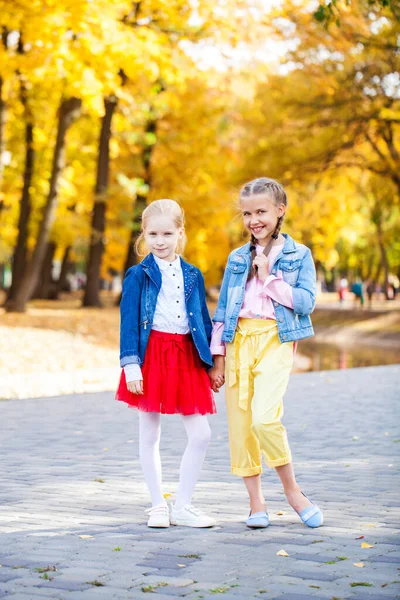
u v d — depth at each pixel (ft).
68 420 32.53
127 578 12.48
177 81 53.67
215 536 15.16
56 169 81.05
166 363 16.34
